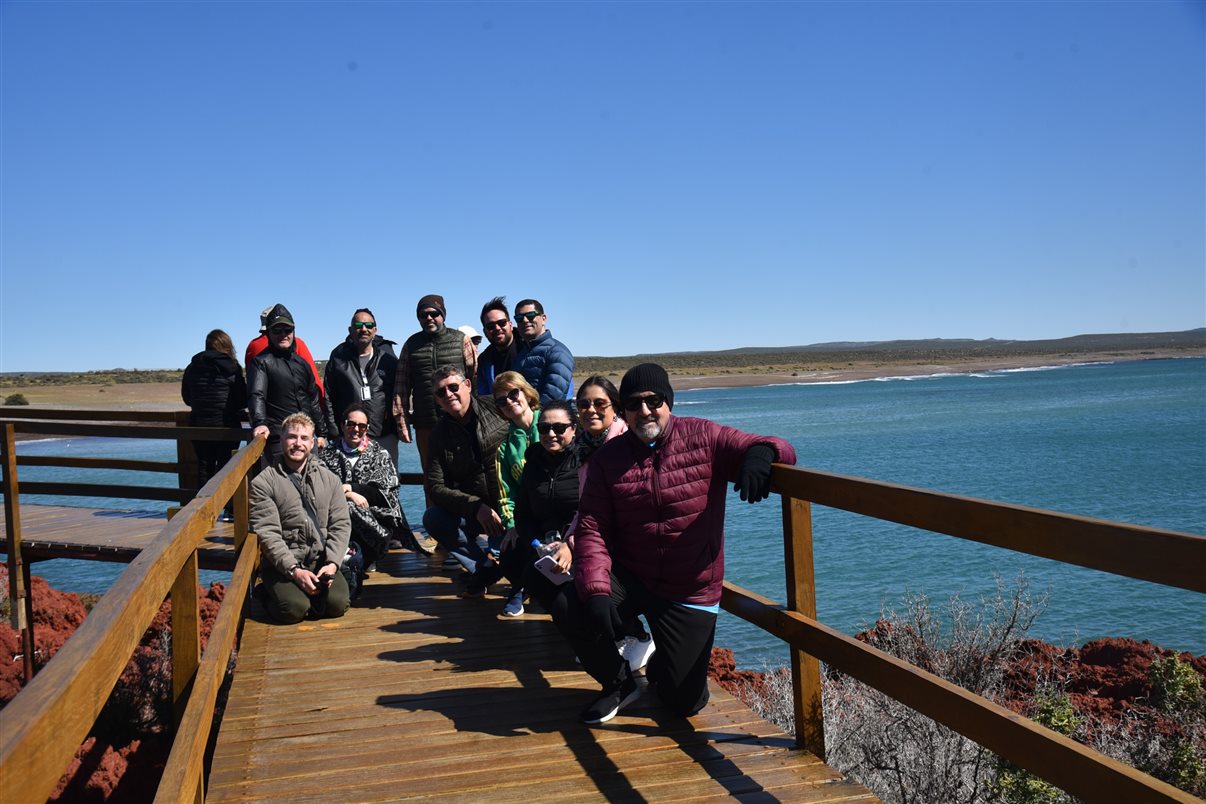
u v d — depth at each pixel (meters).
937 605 13.19
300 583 5.79
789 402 107.81
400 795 3.38
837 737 6.25
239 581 4.86
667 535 3.84
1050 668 7.66
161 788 2.42
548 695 4.45
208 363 9.04
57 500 28.80
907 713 6.11
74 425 8.90
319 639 5.48
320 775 3.56
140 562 2.52
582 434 4.87
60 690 1.52
